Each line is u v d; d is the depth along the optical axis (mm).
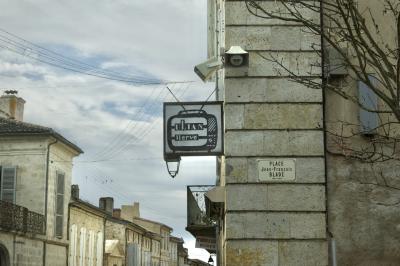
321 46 9461
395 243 9234
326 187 9312
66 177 35469
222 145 9719
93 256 42750
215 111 9820
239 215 9133
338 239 9227
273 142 9336
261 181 9219
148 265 66562
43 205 31844
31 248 29969
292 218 9133
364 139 9359
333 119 9477
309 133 9344
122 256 53312
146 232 65188
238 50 9242
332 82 9477
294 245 9062
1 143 32500
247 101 9422
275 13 8977
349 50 9469
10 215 27297
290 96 9422
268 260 9016
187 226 19438
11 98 37406
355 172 9375
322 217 9141
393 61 9430
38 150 32312
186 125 9805
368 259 9188
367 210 9305
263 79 9469
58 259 34062
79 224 38844
